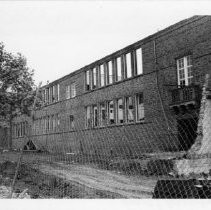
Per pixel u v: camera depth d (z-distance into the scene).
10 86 23.59
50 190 13.55
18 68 23.53
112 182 14.13
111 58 32.59
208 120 18.47
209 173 13.46
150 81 27.20
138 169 15.60
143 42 28.28
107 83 33.31
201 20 22.86
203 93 19.12
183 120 23.61
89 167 15.01
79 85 38.56
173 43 25.23
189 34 23.84
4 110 23.05
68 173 15.03
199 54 22.92
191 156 16.16
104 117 33.69
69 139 13.23
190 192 8.60
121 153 15.54
